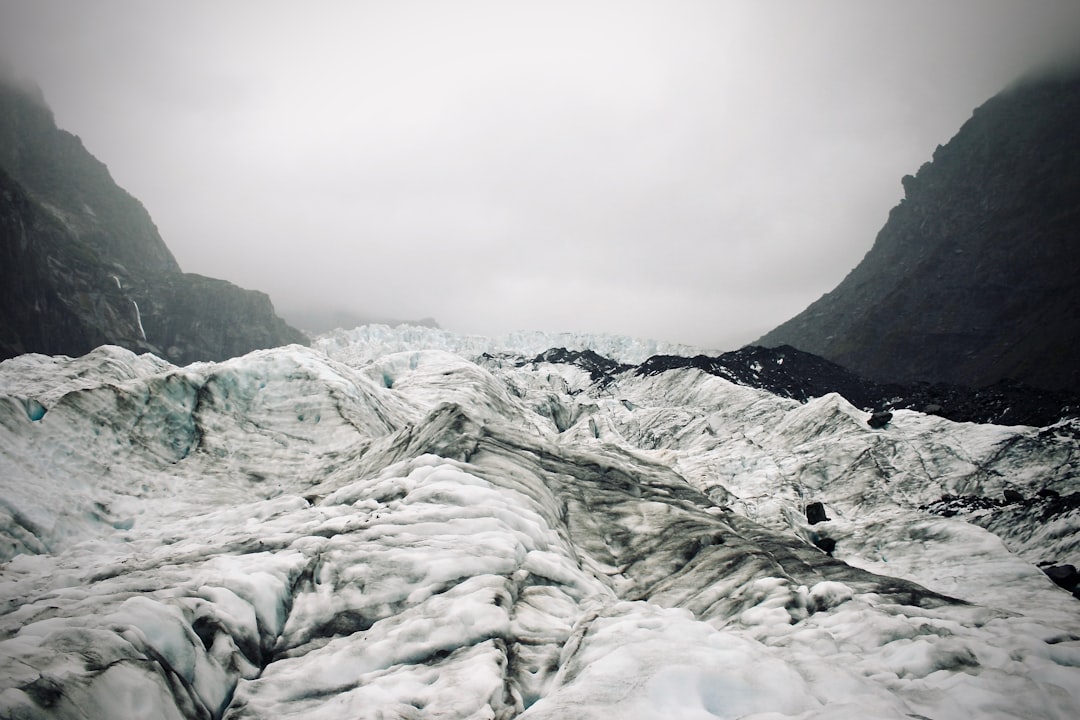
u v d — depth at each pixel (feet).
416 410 163.12
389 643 38.68
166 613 36.09
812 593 50.55
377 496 64.69
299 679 35.78
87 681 27.91
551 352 489.67
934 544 83.51
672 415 230.48
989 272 637.30
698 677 31.22
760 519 97.96
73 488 85.25
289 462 110.93
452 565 47.65
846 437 160.45
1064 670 33.47
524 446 89.76
